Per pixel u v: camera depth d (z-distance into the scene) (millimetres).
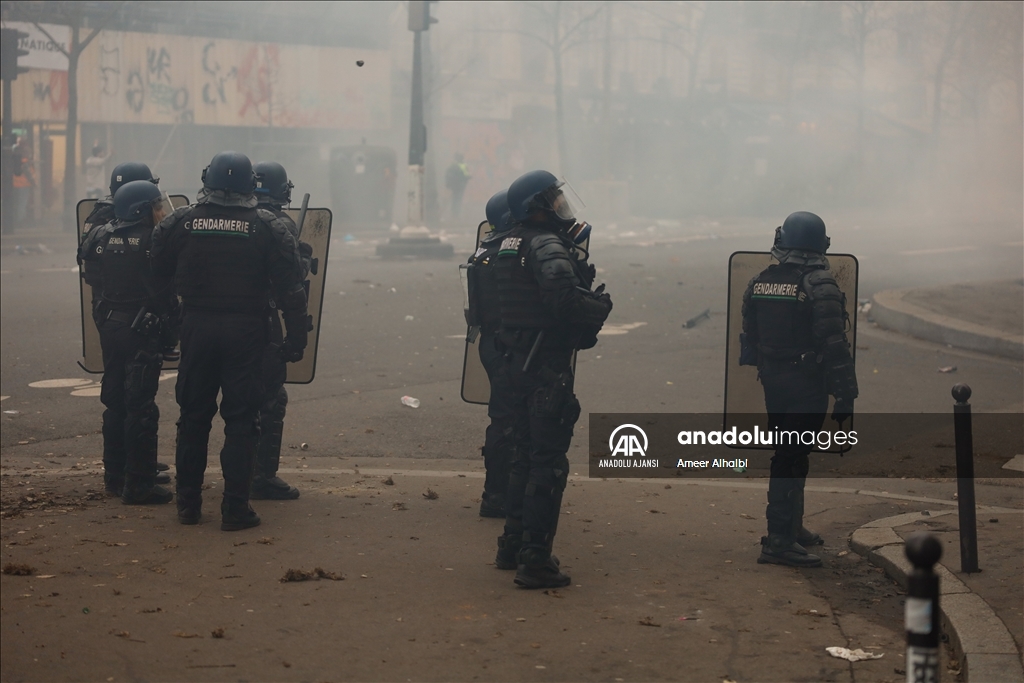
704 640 8367
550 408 9406
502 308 9766
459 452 15172
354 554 10297
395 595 9227
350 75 63438
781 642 8336
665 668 7844
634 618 8805
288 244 11039
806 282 10141
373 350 22922
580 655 8055
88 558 10031
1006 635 7883
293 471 13852
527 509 9477
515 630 8508
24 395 18406
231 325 10875
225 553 10242
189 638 8234
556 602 9148
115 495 12477
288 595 9172
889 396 18594
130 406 11953
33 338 23750
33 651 7941
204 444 11234
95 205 12633
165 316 12078
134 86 55562
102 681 7484
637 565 10172
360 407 17781
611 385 19562
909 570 9398
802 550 10219
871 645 8289
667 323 26781
